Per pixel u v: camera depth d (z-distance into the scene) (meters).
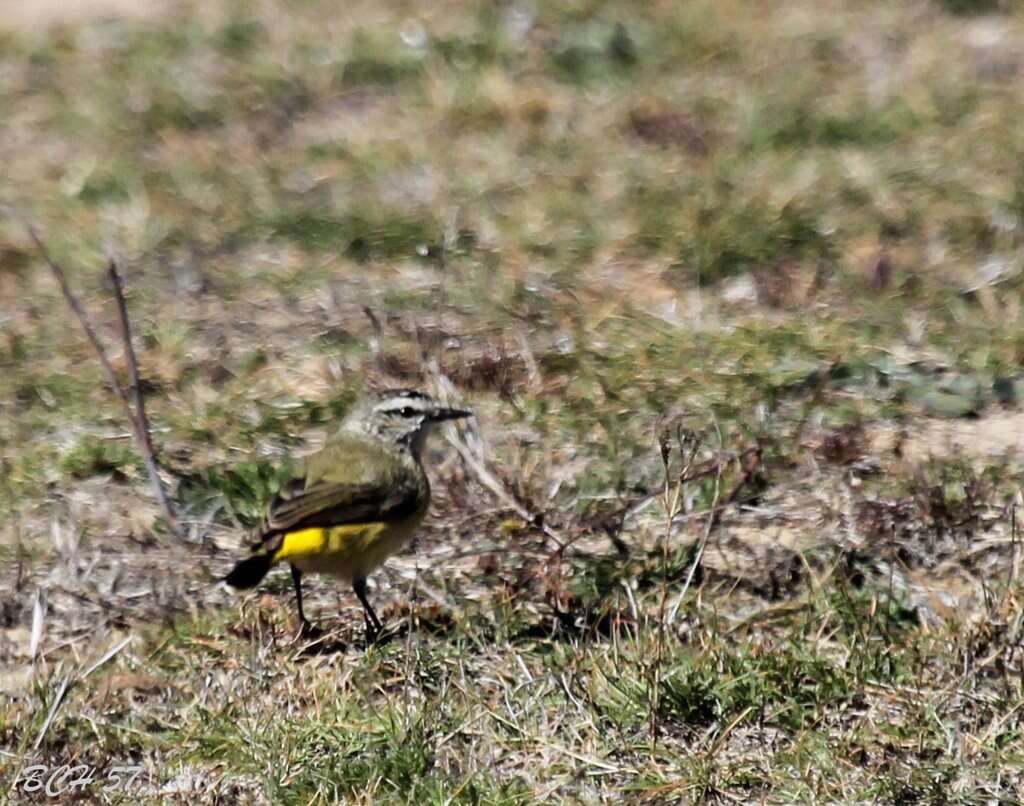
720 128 19.02
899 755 9.40
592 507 11.86
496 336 14.83
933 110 18.94
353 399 13.70
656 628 10.24
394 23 21.47
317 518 10.44
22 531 12.10
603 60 20.41
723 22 21.22
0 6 23.67
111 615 11.05
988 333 14.59
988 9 21.58
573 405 13.46
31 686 10.08
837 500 11.95
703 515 11.72
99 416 13.66
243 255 16.83
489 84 19.91
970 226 16.48
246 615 10.84
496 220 17.17
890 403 13.45
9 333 15.15
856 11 21.53
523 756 9.45
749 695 9.73
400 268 16.47
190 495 12.46
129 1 23.28
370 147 18.84
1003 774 9.16
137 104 20.17
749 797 9.12
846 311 15.13
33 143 19.55
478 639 10.47
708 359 14.16
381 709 9.82
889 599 10.63
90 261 16.67
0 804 9.20
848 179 17.56
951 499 11.78
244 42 21.38
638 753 9.45
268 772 9.29
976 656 10.09
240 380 14.25
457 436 12.56
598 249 16.48
